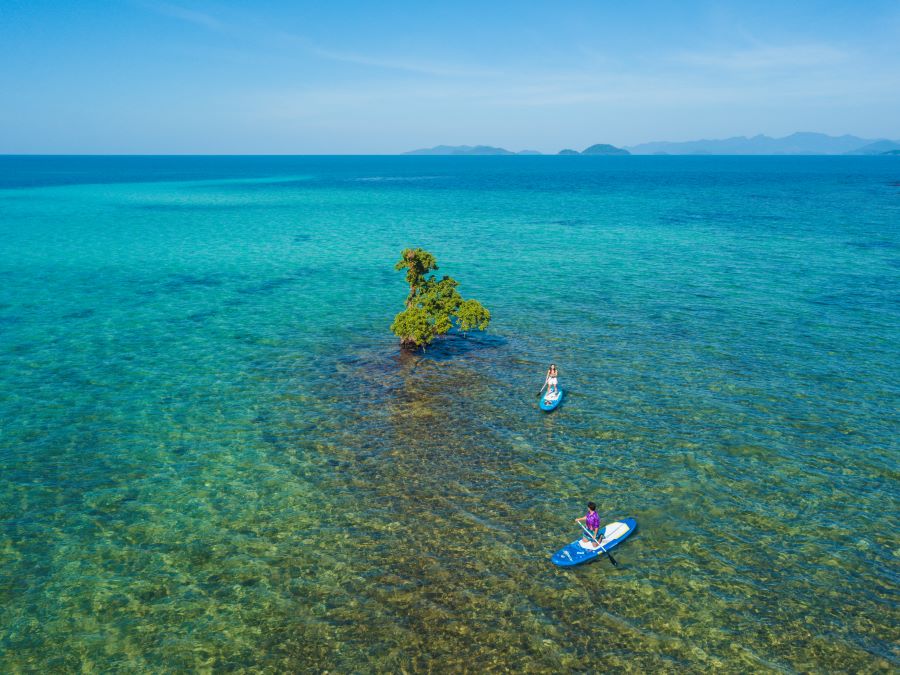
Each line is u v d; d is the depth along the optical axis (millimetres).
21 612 17203
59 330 42219
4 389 32125
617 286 55219
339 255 71625
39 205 126938
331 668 15477
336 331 42531
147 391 32156
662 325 43375
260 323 44250
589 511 19578
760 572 18859
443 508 22141
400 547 20016
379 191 176750
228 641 16312
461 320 37344
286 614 17203
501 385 33156
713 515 21688
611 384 33094
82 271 61875
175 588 18188
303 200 145125
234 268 64000
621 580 18562
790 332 41344
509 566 19141
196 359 36906
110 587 18188
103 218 105312
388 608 17406
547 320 44875
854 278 57281
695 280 57250
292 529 20938
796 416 29062
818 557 19484
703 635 16500
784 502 22406
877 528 20922
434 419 29125
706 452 25875
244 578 18594
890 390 31859
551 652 15961
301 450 26234
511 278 58688
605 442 26828
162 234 87000
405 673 15320
